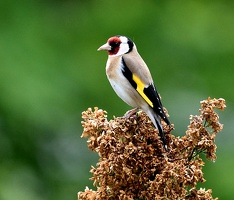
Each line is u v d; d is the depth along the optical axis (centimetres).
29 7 1880
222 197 1623
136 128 871
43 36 1823
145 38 1872
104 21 1895
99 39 1869
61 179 1766
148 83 989
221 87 1830
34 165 1770
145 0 1931
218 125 867
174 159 865
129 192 858
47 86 1691
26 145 1747
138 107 996
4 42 1758
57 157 1773
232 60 1861
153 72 1823
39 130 1711
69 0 1942
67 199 1759
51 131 1711
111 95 1750
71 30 1875
